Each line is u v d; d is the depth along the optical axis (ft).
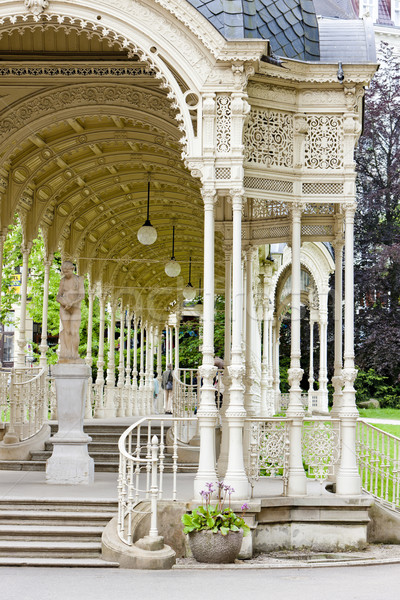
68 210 66.95
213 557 34.32
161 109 48.55
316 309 112.37
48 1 38.65
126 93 48.91
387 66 149.89
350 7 55.21
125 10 38.60
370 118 145.18
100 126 54.80
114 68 47.96
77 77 48.34
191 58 38.52
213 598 27.12
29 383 54.49
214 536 34.32
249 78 39.78
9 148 50.52
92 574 31.19
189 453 53.16
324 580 31.17
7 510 36.99
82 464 44.42
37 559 33.01
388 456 44.21
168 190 68.69
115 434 57.77
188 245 88.89
